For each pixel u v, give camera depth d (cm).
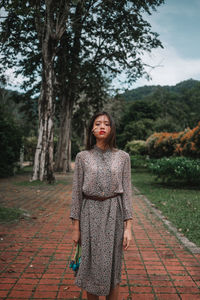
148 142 1962
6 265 336
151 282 296
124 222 208
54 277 305
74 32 1541
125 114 4978
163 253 383
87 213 199
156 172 1121
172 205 712
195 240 429
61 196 889
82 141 3850
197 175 1009
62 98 1895
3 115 1620
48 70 1207
